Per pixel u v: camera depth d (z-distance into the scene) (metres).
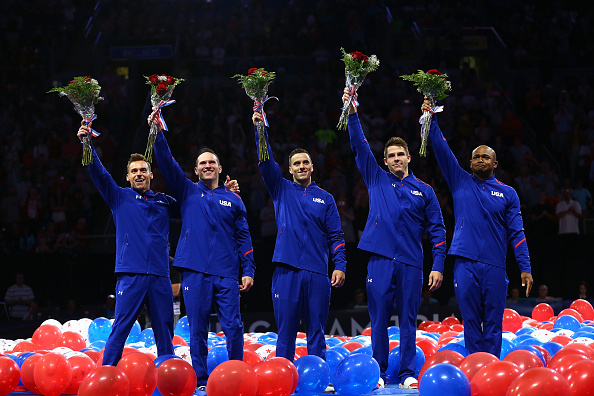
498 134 15.59
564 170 14.90
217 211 5.62
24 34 20.39
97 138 15.65
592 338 6.73
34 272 11.70
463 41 18.89
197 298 5.48
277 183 5.82
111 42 18.92
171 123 16.50
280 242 5.71
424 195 5.92
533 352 5.50
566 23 19.83
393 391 5.37
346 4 20.20
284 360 5.03
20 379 5.80
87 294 11.74
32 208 13.26
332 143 15.39
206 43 19.16
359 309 9.97
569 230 12.05
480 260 5.70
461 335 7.12
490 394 4.60
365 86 17.09
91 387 4.62
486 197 5.81
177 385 4.95
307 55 18.81
